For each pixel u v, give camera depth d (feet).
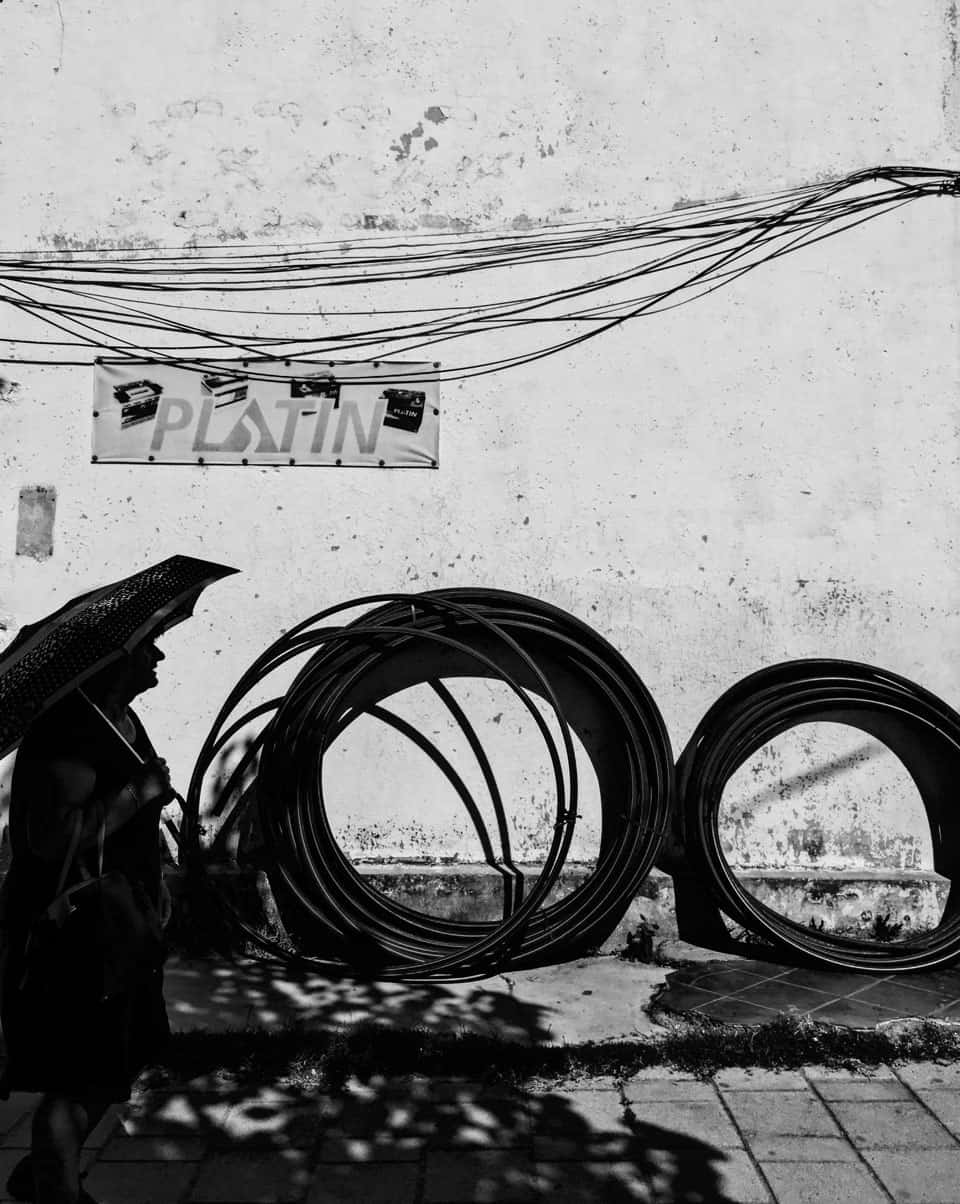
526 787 17.81
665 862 17.76
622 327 18.04
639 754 17.01
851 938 16.85
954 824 17.94
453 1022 14.26
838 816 17.95
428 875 17.22
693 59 18.15
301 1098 12.16
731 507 18.01
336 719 17.48
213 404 17.89
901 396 18.13
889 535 18.10
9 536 17.70
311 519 17.84
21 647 9.39
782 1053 13.14
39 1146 8.79
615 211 18.06
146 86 17.93
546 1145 11.19
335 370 17.94
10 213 17.85
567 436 17.98
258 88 17.98
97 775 9.04
